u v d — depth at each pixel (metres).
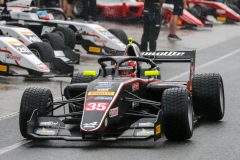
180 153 32.72
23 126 34.84
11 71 56.53
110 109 33.28
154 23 69.88
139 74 38.94
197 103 39.19
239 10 118.06
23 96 35.06
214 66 66.06
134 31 93.50
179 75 60.03
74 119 37.00
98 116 32.62
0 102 46.78
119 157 32.03
